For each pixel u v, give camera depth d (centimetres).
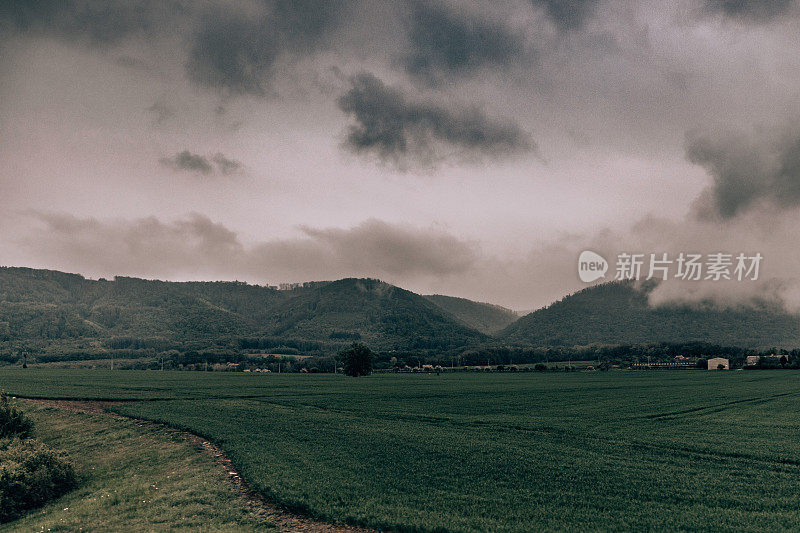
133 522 2105
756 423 4834
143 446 3772
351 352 16025
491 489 2520
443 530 1975
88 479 3016
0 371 16200
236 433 4034
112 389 8712
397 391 9088
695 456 3278
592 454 3316
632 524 2052
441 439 3850
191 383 10962
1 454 2850
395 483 2611
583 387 10344
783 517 2112
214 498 2388
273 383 11406
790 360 19662
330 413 5641
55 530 2067
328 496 2364
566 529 1988
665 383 11450
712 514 2153
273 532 1988
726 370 18162
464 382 12494
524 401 7294
